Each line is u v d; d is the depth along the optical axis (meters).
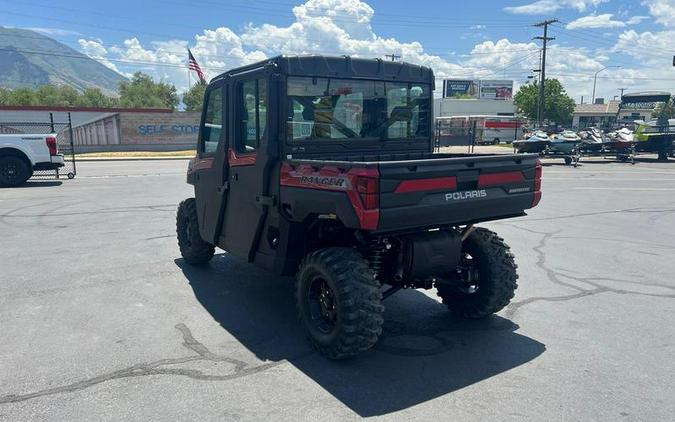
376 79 4.98
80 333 4.59
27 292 5.70
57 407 3.36
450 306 5.08
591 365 4.00
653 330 4.70
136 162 27.28
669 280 6.24
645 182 17.23
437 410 3.34
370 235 3.97
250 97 4.73
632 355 4.18
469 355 4.19
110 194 13.69
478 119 50.72
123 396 3.50
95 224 9.56
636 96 29.38
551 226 9.75
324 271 3.98
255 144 4.67
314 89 4.58
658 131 26.20
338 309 3.88
